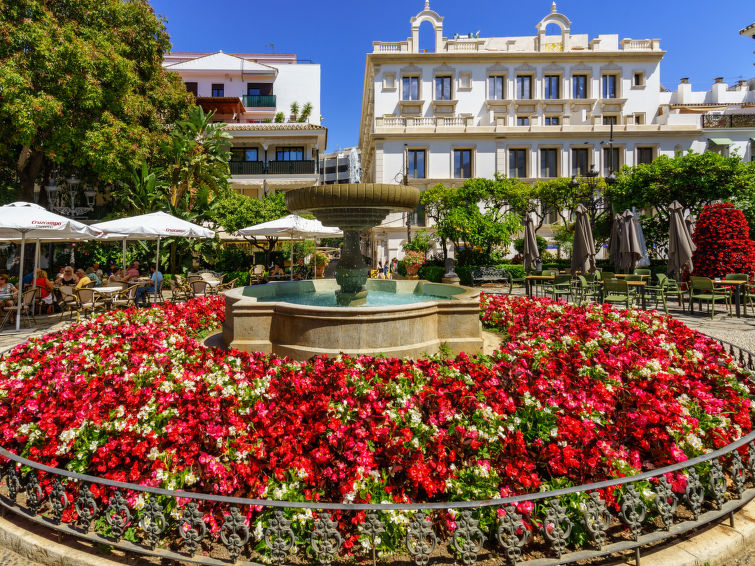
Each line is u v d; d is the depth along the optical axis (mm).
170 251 19156
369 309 4629
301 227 14000
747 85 40031
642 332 5160
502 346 4742
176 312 6891
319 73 36250
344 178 70625
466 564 2086
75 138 13617
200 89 34312
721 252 12859
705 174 18375
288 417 2754
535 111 31734
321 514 2078
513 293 16750
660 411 2766
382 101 31609
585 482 2416
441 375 3389
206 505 2365
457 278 19172
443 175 29891
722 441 2711
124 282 12328
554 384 3100
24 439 2760
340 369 3521
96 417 2688
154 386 3186
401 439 2520
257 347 5012
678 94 38562
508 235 21219
